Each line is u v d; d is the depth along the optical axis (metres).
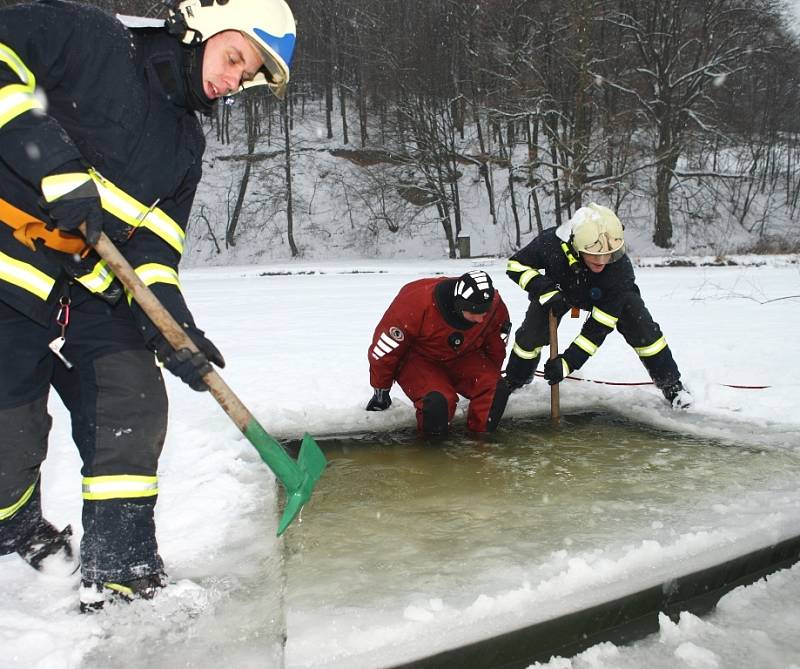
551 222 35.84
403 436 4.25
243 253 36.72
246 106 37.50
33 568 2.58
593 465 3.70
